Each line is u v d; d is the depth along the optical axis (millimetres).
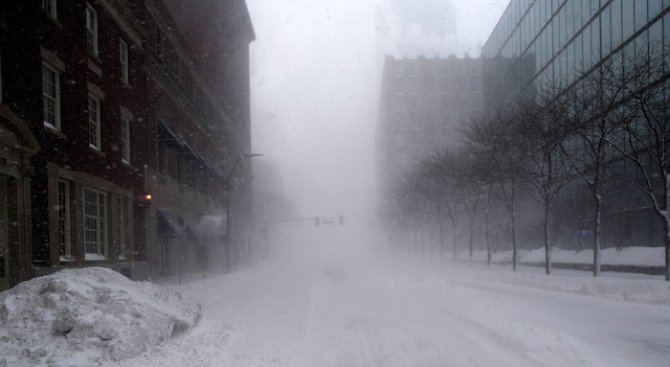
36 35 18094
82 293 9203
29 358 7828
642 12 31391
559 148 30016
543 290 21656
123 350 8461
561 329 11242
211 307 16172
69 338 8320
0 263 16359
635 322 12320
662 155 21172
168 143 35250
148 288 12117
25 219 17281
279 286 25078
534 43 50250
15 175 16766
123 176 26438
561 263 38719
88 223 22906
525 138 29812
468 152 38594
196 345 9398
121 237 26344
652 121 23438
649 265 28375
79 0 21500
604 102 23062
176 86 37281
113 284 10664
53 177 19016
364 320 12883
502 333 10242
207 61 52625
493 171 34156
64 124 20391
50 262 18578
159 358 8391
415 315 13562
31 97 17969
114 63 25219
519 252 49875
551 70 45844
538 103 33844
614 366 7879
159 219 32438
